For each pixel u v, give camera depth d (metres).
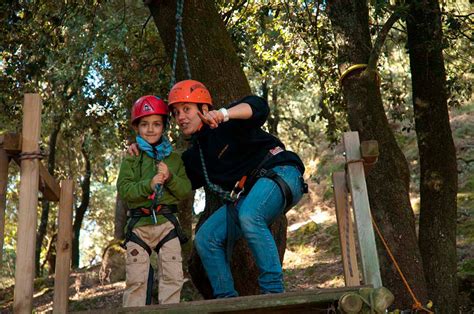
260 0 12.09
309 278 15.16
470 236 15.06
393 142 7.66
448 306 8.09
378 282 4.00
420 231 8.43
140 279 4.48
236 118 4.23
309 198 21.88
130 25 13.67
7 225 24.92
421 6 7.59
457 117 21.75
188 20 6.18
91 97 12.82
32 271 3.66
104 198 29.23
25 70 9.80
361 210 4.09
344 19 8.01
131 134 12.86
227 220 4.52
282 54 13.04
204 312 3.54
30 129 3.82
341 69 8.00
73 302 14.47
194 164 4.76
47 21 10.26
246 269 5.67
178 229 4.59
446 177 8.38
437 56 8.46
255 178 4.46
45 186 4.37
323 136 25.12
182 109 4.61
